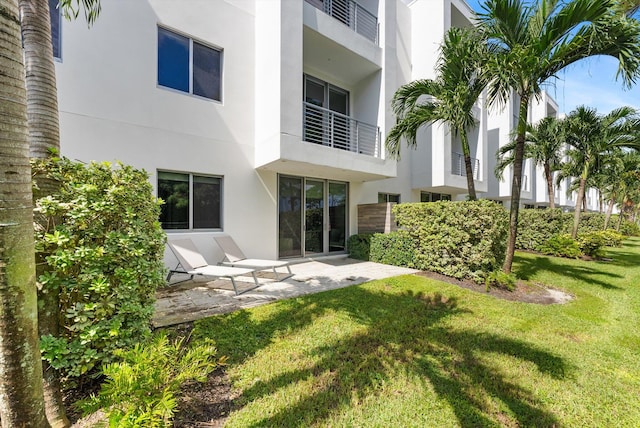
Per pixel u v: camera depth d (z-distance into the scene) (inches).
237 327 157.0
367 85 400.8
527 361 134.9
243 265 270.4
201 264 250.8
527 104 258.1
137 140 248.1
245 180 312.2
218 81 297.1
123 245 102.7
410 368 124.7
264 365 122.5
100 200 100.5
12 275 63.3
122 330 99.6
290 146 281.7
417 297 222.2
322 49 339.3
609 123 421.4
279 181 349.1
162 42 263.4
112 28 236.7
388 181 471.2
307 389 107.6
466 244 272.8
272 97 287.1
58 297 90.9
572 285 280.2
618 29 206.7
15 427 65.1
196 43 282.4
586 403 107.0
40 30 106.4
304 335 151.6
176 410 89.4
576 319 190.4
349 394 106.0
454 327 169.3
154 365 86.4
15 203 63.3
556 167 539.8
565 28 225.0
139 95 249.3
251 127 315.0
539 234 502.0
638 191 890.1
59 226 90.5
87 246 95.7
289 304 194.9
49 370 84.3
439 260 295.7
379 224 399.9
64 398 97.2
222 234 296.2
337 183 414.6
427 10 468.4
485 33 247.8
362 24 396.5
